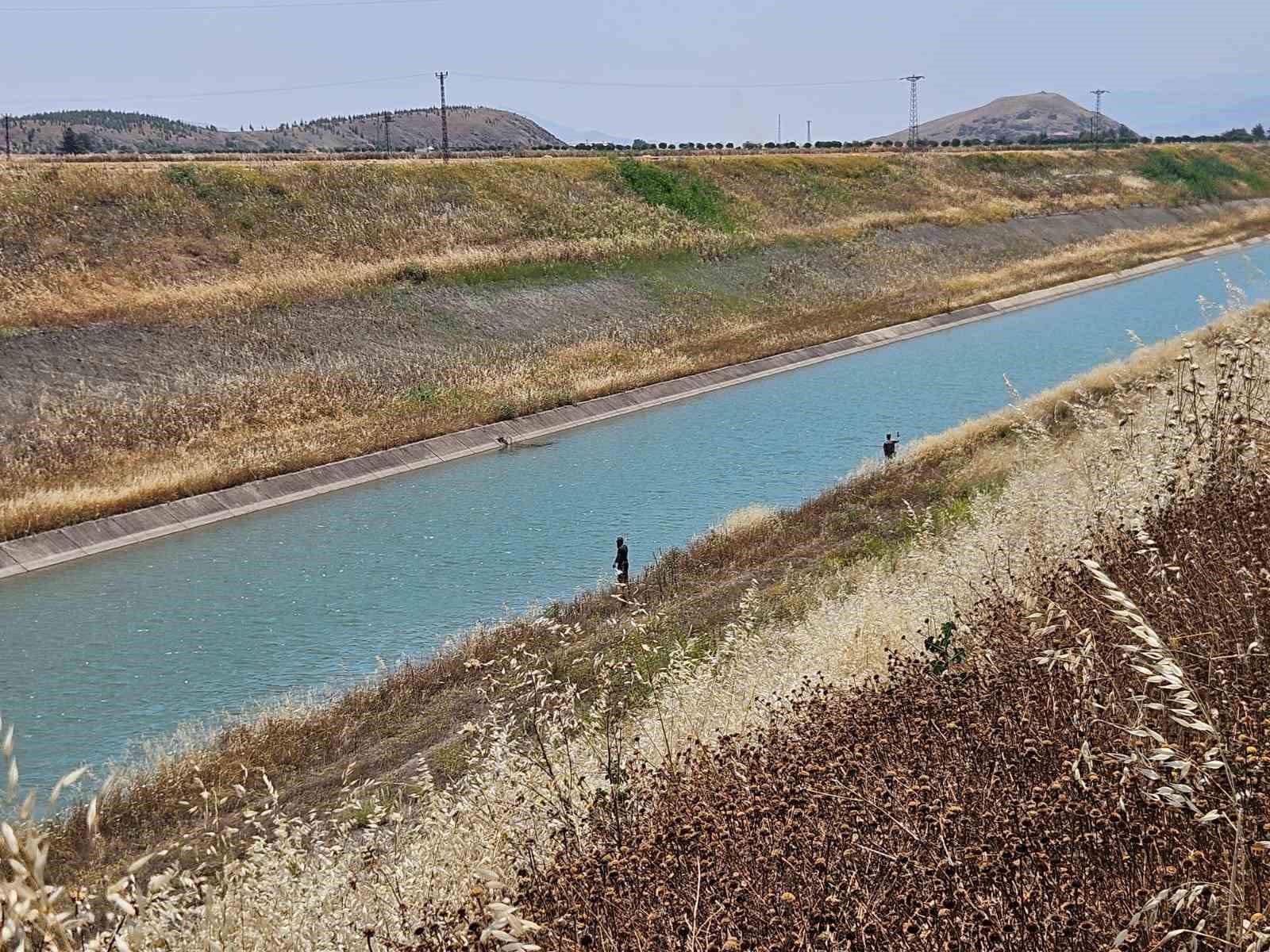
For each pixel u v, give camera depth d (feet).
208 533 96.32
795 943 13.20
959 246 255.70
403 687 56.54
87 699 61.62
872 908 13.55
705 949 13.39
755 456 112.16
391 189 198.18
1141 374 85.61
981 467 79.30
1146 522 24.20
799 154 301.63
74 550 90.79
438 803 25.04
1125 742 15.85
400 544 89.35
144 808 44.19
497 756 24.25
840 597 50.11
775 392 145.69
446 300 163.94
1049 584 23.73
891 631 30.83
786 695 27.63
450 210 199.52
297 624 72.64
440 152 270.87
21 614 77.15
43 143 520.01
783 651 37.52
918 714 20.38
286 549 90.07
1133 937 11.75
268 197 181.78
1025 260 254.06
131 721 58.23
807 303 202.59
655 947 14.14
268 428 121.39
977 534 35.88
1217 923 12.27
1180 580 20.40
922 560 43.42
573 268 188.34
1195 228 309.42
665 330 176.35
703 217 235.81
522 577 79.36
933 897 13.12
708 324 183.52
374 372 139.54
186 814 43.34
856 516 77.15
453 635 67.36
